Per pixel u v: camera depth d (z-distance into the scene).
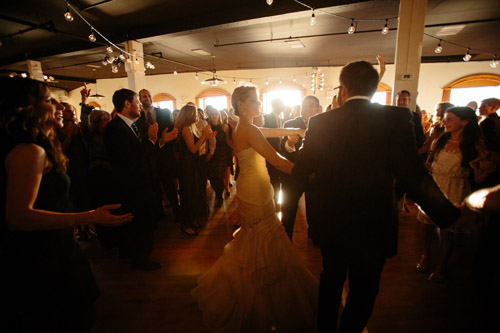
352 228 1.03
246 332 1.40
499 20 5.29
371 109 1.00
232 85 11.91
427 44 7.24
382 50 8.00
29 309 0.85
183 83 12.48
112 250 2.47
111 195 2.07
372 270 1.05
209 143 3.28
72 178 2.62
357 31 6.12
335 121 1.04
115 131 1.87
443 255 1.86
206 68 10.95
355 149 1.00
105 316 1.61
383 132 0.97
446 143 1.89
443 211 0.94
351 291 1.12
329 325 1.20
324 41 7.02
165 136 2.16
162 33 5.75
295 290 1.46
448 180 1.85
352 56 8.84
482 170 1.59
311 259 2.23
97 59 8.97
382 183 0.99
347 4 4.30
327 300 1.17
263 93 11.62
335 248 1.09
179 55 8.62
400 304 1.67
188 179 2.69
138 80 6.48
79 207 2.69
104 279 2.00
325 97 10.94
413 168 0.94
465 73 9.59
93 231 2.87
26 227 0.74
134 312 1.64
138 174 1.96
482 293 1.11
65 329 0.94
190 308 1.66
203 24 5.31
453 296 1.74
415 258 2.21
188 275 2.03
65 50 7.35
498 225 1.04
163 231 2.87
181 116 2.63
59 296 0.91
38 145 0.81
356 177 1.00
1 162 0.76
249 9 4.90
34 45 7.22
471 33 6.22
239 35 6.54
